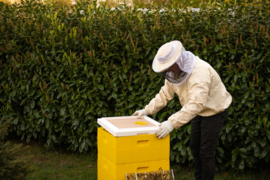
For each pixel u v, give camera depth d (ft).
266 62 9.56
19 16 12.66
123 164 6.46
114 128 6.56
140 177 6.44
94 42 10.98
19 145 6.54
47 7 12.62
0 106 13.25
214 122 7.34
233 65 9.80
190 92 6.70
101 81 11.12
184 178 10.19
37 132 12.99
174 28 10.28
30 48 12.19
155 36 10.16
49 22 12.05
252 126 9.62
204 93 6.52
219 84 7.20
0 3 12.91
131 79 10.83
